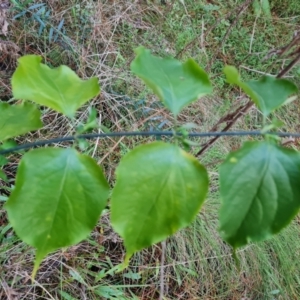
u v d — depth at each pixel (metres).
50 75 0.26
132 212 0.23
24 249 0.57
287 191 0.23
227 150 0.74
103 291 0.61
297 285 0.74
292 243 0.75
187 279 0.68
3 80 0.67
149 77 0.24
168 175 0.23
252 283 0.72
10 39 0.70
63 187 0.23
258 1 0.92
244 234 0.23
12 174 0.61
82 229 0.24
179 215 0.23
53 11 0.74
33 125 0.30
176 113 0.25
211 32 0.90
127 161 0.23
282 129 0.83
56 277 0.59
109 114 0.71
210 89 0.25
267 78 0.26
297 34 0.49
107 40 0.78
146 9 0.85
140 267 0.65
